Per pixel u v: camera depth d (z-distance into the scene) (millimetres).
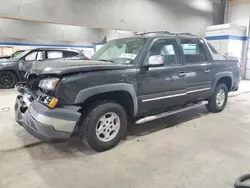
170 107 3625
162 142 3141
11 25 13977
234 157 2695
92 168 2461
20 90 3131
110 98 2916
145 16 10164
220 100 4637
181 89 3543
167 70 3289
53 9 8094
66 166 2504
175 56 3479
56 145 3037
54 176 2305
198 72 3787
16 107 3090
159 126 3816
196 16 11805
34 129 2488
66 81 2420
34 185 2145
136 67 2957
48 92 2512
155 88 3178
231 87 4750
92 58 3732
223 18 12883
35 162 2590
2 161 2604
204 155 2746
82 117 2699
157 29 10609
